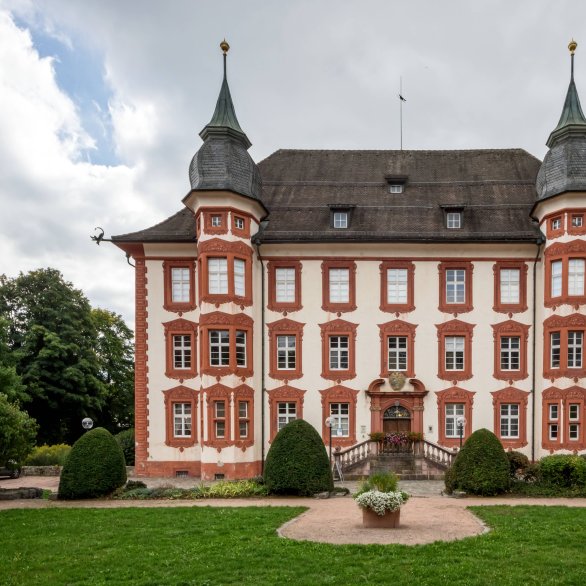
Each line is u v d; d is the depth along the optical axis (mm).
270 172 32906
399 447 27234
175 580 10477
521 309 28422
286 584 10164
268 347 28641
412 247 28734
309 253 28875
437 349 28578
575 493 19391
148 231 29125
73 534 14141
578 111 27688
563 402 26703
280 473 20125
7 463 22250
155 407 28422
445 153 33906
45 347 41125
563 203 26766
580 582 10219
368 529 14383
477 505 17750
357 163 33438
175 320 28719
